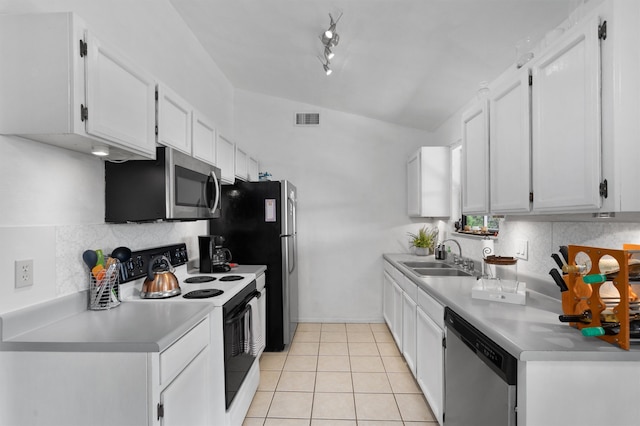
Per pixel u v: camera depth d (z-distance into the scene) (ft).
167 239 8.27
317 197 13.82
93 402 4.03
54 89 4.00
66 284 5.11
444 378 6.20
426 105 11.04
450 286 6.99
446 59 7.92
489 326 4.45
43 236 4.74
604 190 3.63
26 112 4.03
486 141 6.24
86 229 5.52
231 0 8.00
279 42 9.44
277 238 10.89
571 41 4.03
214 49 10.84
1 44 4.04
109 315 5.15
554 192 4.42
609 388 3.68
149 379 3.99
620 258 3.72
